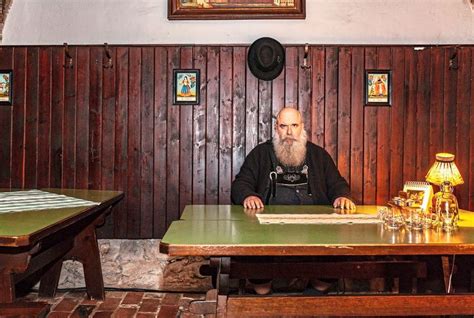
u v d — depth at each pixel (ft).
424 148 10.77
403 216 6.35
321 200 9.78
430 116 10.77
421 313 5.74
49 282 10.25
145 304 9.96
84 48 10.87
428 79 10.77
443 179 9.04
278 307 5.69
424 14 11.10
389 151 10.79
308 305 5.71
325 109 10.78
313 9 11.14
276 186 9.82
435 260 7.66
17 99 10.90
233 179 10.85
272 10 11.03
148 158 10.89
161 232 10.92
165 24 11.21
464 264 7.69
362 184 10.79
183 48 10.82
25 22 11.28
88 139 10.90
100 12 11.25
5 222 6.09
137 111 10.86
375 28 11.12
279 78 10.80
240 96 10.80
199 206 8.64
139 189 10.90
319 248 5.20
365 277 8.86
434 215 6.44
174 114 10.86
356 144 10.79
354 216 7.27
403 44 10.94
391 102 10.77
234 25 11.14
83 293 10.66
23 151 10.93
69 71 10.87
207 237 5.57
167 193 10.89
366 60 10.79
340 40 11.11
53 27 11.25
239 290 9.55
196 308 5.58
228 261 5.93
